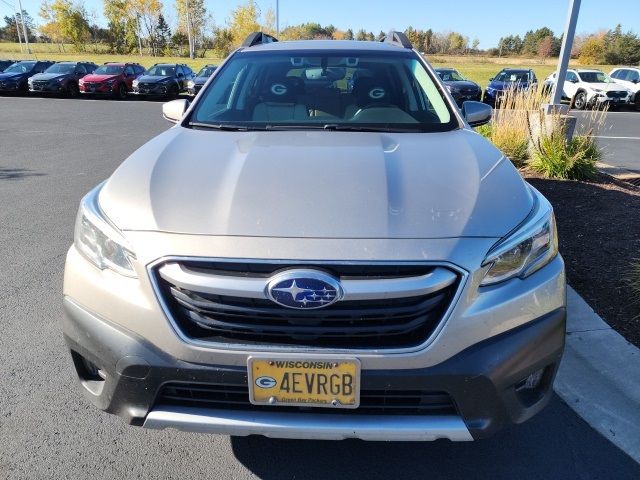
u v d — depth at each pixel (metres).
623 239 4.46
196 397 1.94
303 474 2.26
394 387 1.83
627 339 3.10
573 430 2.50
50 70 24.75
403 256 1.80
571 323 3.26
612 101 19.95
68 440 2.43
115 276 1.95
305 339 1.83
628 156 10.03
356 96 3.29
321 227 1.87
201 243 1.85
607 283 3.71
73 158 9.12
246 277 1.81
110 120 15.24
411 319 1.82
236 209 1.96
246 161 2.33
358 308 1.79
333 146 2.54
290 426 1.86
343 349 1.80
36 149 10.01
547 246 2.07
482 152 2.53
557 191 6.12
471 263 1.83
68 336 2.09
